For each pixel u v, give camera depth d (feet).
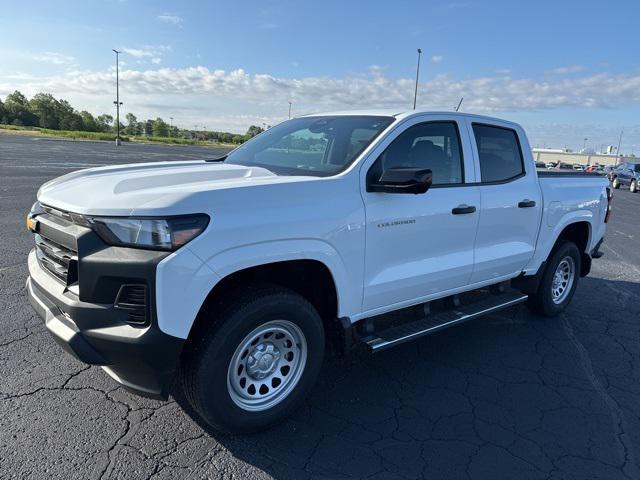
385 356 14.19
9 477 8.40
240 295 9.33
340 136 12.21
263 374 9.98
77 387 11.34
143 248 8.20
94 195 9.08
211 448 9.53
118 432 9.81
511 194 14.69
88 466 8.80
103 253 8.32
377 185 10.81
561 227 16.89
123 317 8.39
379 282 11.35
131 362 8.42
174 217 8.23
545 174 16.90
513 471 9.43
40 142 148.77
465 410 11.51
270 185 9.53
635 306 19.95
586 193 18.07
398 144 11.81
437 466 9.45
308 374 10.49
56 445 9.32
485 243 14.10
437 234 12.46
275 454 9.50
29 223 10.69
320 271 10.54
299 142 12.89
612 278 24.49
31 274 10.39
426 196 12.13
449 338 15.76
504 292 16.02
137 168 12.00
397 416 11.09
